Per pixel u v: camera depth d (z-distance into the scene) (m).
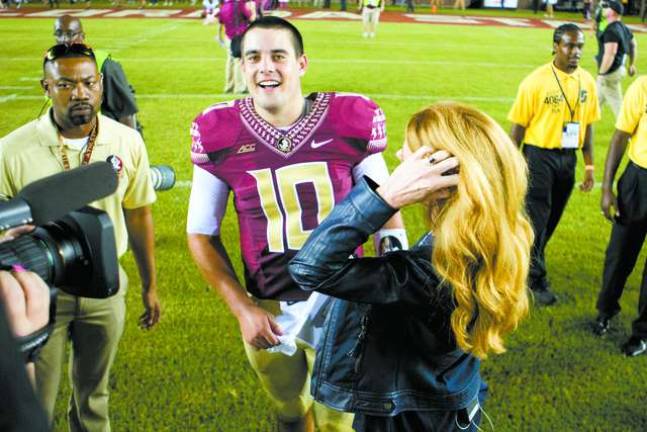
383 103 9.82
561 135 3.95
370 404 1.74
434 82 11.58
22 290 0.80
